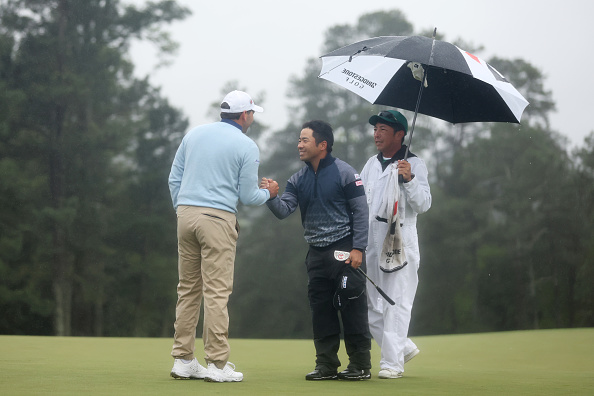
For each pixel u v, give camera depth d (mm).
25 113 147375
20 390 15289
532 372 23703
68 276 147875
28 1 148250
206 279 18688
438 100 22016
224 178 18859
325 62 21281
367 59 21078
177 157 19594
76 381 17250
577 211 181000
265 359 27797
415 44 19531
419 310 184000
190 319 19094
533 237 182750
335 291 19719
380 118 21547
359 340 19922
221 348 18375
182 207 18953
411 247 21125
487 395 16234
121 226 156000
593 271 178375
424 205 20891
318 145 19875
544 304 180750
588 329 45906
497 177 188000
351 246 19844
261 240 194250
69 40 149625
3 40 145000
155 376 19188
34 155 149250
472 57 20156
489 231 182625
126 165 164750
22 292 142250
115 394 14781
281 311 188375
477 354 31859
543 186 182375
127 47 156375
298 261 188750
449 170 194250
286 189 20703
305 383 18422
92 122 154875
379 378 20578
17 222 145750
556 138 194875
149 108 163000
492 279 180500
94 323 156625
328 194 19750
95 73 149000
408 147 21062
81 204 148750
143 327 160750
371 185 21703
